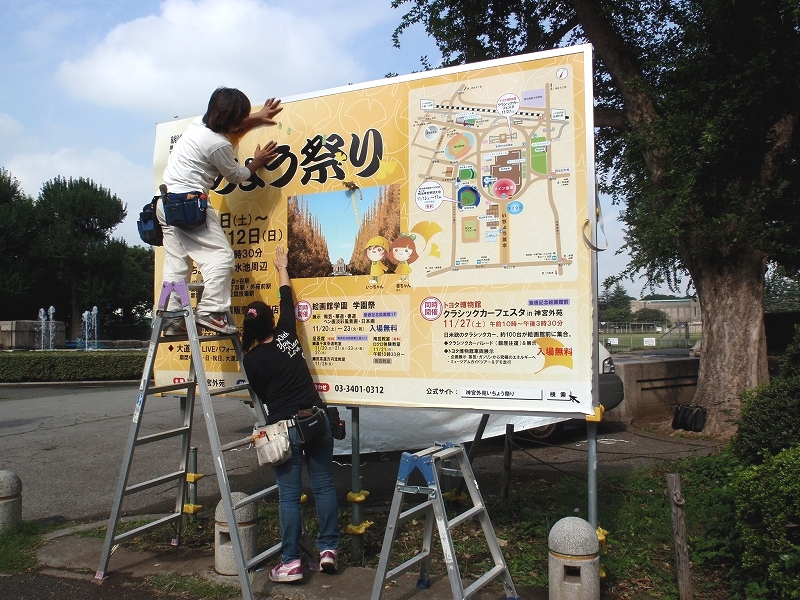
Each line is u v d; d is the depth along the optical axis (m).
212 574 4.08
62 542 4.75
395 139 4.32
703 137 7.55
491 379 3.93
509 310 3.91
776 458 3.48
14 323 26.19
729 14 8.20
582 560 3.33
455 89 4.16
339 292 4.40
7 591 3.93
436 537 4.68
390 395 4.20
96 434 9.70
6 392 16.59
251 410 10.62
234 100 4.34
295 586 3.82
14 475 4.98
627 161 9.66
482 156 4.05
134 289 45.62
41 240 41.72
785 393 4.48
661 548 4.35
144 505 6.07
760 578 3.57
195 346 3.99
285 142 4.67
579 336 3.74
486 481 6.50
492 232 3.99
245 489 6.66
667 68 9.09
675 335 24.92
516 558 4.18
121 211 46.69
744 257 8.71
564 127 3.86
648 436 8.79
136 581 4.05
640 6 9.95
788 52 7.78
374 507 5.70
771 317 18.89
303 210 4.59
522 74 3.98
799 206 9.16
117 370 19.22
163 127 5.20
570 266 3.79
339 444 7.25
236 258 4.79
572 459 7.46
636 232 8.60
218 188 4.87
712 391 8.80
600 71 11.27
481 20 11.23
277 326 4.20
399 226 4.26
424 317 4.13
